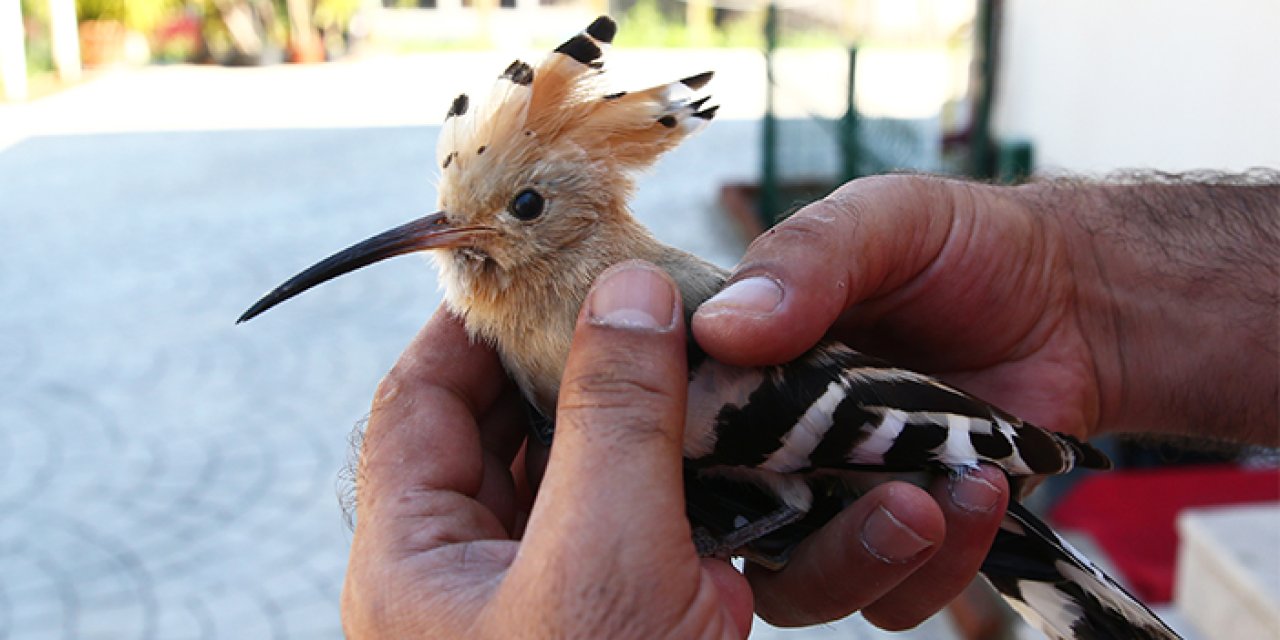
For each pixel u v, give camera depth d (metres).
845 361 0.35
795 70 1.36
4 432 0.95
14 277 1.35
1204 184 0.44
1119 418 0.43
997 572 0.37
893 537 0.32
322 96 2.51
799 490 0.35
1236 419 0.42
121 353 1.11
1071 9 1.01
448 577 0.30
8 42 2.49
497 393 0.37
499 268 0.36
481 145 0.36
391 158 1.91
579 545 0.27
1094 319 0.42
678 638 0.28
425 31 3.42
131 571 0.75
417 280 1.30
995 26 1.12
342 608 0.32
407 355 0.36
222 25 2.98
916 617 0.36
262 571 0.75
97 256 1.42
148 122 2.26
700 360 0.34
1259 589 0.49
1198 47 0.82
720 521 0.35
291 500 0.83
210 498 0.84
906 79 1.50
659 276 0.30
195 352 1.11
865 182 0.37
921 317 0.40
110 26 2.96
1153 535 0.63
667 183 1.71
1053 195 0.42
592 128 0.37
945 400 0.34
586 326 0.29
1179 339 0.42
